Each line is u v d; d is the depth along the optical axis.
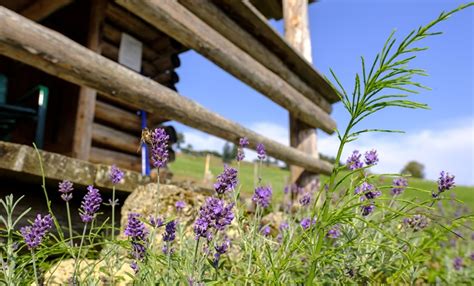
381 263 1.93
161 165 1.60
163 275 1.62
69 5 5.98
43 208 2.83
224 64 4.38
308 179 6.36
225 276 1.86
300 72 6.07
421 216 1.97
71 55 2.76
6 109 4.63
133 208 2.90
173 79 7.27
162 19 3.62
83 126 5.18
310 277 1.26
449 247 4.62
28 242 1.39
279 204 4.34
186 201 2.99
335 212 1.23
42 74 5.91
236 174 1.54
